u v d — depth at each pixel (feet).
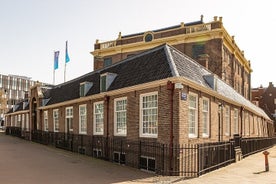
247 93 193.47
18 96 338.54
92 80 78.33
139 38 151.64
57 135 86.74
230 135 77.87
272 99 262.06
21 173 41.88
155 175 43.34
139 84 52.60
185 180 39.91
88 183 36.06
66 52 143.54
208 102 61.00
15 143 95.25
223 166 55.26
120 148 57.36
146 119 52.24
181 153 45.65
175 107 46.47
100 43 165.48
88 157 62.49
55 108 94.73
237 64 160.76
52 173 42.37
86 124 72.74
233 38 147.74
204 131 59.16
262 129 153.89
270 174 46.26
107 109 62.85
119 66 68.95
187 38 133.28
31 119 117.19
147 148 50.29
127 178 39.96
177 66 51.65
